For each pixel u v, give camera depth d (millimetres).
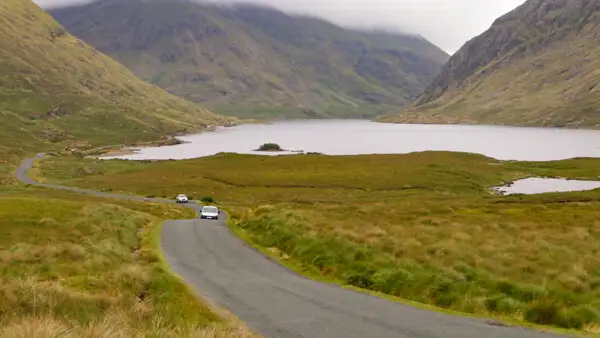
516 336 13867
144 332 12234
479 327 14906
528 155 194625
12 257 23938
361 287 21484
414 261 23781
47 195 87750
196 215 74750
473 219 49688
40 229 35125
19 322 11438
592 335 14008
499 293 18453
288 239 33406
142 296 17969
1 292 13602
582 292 19281
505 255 25719
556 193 91875
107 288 18031
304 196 104938
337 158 165750
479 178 126688
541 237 33812
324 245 28531
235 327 14188
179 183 130250
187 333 12617
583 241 32031
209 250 33094
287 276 24328
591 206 65062
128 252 31188
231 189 120625
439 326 15047
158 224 50062
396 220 44719
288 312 17047
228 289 21000
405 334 14242
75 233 34438
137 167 174375
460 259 24469
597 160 154750
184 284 20891
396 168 141000
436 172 132125
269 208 55344
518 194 97000
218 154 186625
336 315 16578
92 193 109938
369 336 14141
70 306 13922
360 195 105312
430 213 54750
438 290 19078
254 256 30688
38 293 14062
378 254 25234
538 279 20891
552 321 15438
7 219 37562
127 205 78062
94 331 11031
